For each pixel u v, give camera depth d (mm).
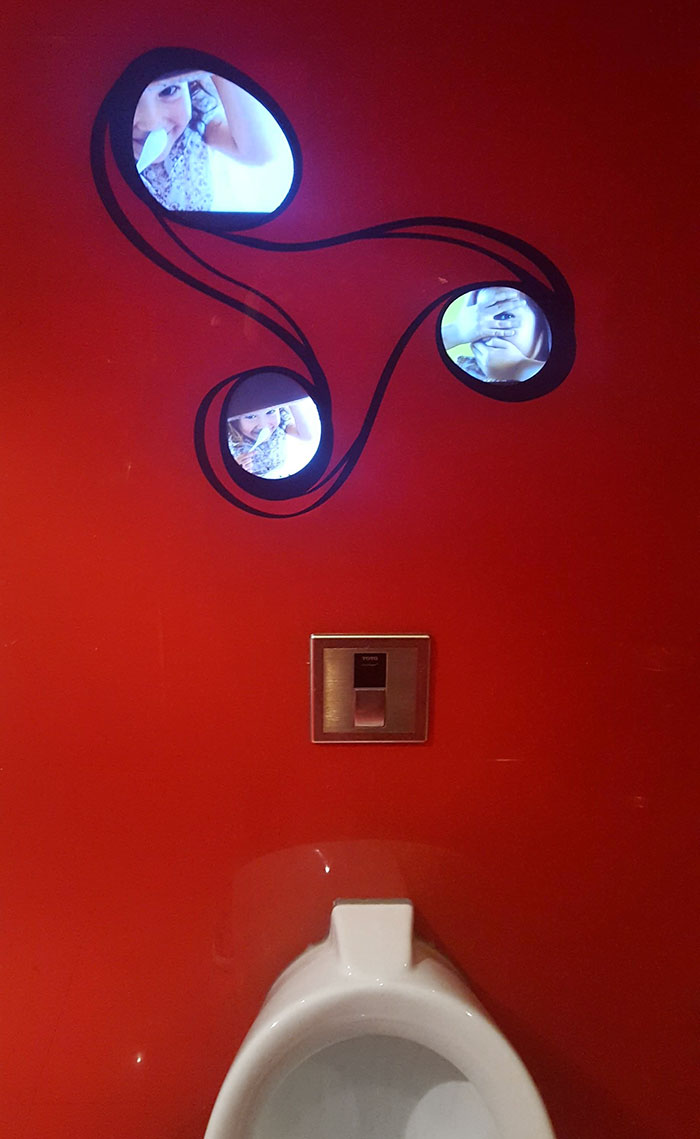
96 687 811
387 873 871
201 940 876
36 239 714
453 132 704
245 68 689
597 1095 937
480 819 861
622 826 864
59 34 677
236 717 824
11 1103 909
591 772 851
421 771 847
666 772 852
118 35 680
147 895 862
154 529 779
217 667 812
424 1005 730
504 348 750
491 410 764
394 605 807
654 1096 937
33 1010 884
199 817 846
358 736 829
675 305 744
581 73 695
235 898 868
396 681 817
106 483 768
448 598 806
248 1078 716
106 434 756
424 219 722
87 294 727
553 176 715
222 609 799
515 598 808
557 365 755
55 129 694
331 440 766
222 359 746
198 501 774
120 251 720
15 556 777
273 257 726
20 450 756
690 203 721
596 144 709
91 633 798
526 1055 926
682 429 772
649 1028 916
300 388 754
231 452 765
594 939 891
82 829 842
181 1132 931
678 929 888
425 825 860
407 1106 833
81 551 780
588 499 786
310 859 864
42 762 823
